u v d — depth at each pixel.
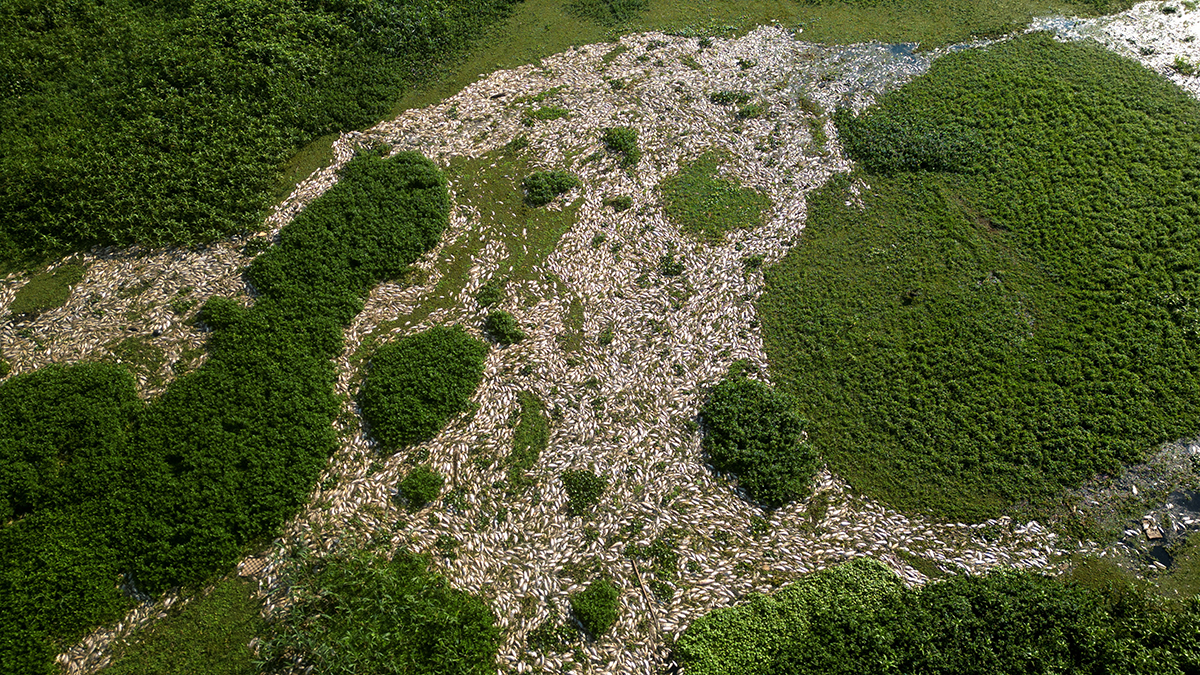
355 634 12.33
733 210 18.81
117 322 16.33
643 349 16.22
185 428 14.41
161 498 13.52
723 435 14.77
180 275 17.09
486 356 16.08
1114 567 13.30
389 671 12.03
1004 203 18.33
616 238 18.23
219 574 13.16
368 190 18.48
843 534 13.80
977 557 13.48
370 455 14.66
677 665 12.30
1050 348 15.83
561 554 13.49
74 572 12.78
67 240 17.56
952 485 14.26
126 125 18.98
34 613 12.41
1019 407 15.02
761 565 13.45
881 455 14.64
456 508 14.00
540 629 12.70
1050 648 12.10
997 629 12.34
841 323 16.45
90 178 17.94
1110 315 16.22
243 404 14.80
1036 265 17.19
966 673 11.88
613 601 12.86
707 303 16.98
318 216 17.80
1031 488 14.12
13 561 12.85
